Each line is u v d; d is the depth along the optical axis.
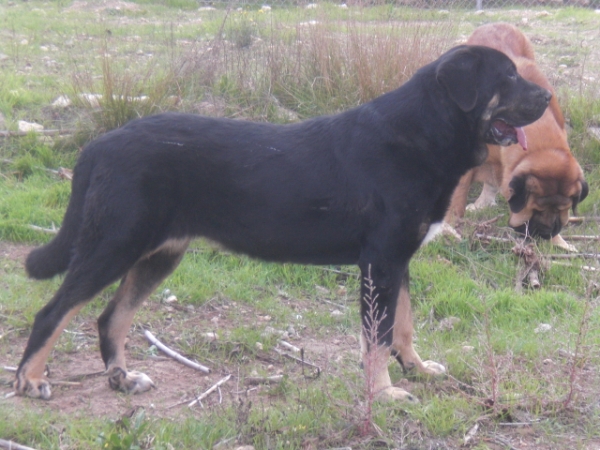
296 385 3.55
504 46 4.76
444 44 5.30
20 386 3.42
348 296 4.20
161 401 3.48
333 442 3.29
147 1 10.12
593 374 3.64
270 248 3.53
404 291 3.60
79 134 5.00
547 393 3.51
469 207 4.89
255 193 3.46
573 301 4.11
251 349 3.78
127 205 3.38
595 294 4.19
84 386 3.53
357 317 4.02
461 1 7.66
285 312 4.04
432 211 3.47
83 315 3.91
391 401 3.45
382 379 3.48
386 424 3.36
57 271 3.50
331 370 3.66
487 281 4.36
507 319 4.03
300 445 3.28
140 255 3.43
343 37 5.61
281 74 5.49
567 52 7.31
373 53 5.23
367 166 3.43
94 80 5.67
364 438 3.31
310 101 5.36
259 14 7.40
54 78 6.00
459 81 3.44
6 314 3.86
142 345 3.79
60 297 3.41
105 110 5.02
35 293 3.97
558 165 4.43
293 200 3.46
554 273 4.37
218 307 4.06
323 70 5.37
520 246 4.38
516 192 4.48
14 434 3.25
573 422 3.41
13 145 4.95
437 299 4.12
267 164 3.47
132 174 3.39
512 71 3.54
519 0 10.21
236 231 3.51
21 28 7.97
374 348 3.37
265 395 3.52
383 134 3.44
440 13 5.88
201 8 9.83
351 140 3.46
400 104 3.48
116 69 5.31
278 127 3.55
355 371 3.61
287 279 4.26
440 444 3.30
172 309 4.01
